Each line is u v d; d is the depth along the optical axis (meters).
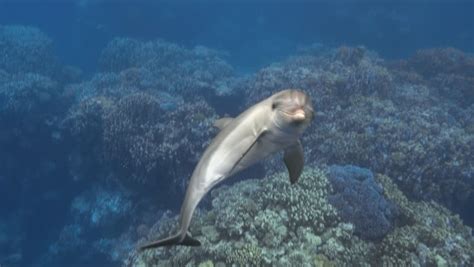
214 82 20.09
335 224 8.16
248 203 8.38
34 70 24.62
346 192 8.84
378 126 13.03
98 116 15.73
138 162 13.80
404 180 11.05
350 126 13.38
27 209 18.77
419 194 10.82
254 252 7.06
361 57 19.61
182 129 13.86
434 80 20.59
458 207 11.62
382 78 16.77
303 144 13.19
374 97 15.44
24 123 18.95
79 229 16.28
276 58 41.06
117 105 15.34
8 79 21.34
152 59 24.19
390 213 8.69
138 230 14.11
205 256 7.41
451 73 21.30
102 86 20.25
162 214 14.39
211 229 8.05
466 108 18.36
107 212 15.57
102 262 15.60
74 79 27.53
